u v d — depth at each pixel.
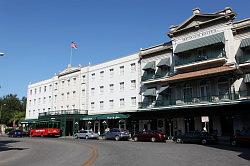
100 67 52.88
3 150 24.34
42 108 69.31
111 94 49.41
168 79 37.47
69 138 46.72
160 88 40.31
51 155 19.14
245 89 31.16
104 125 49.22
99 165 13.18
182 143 28.66
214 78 33.88
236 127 31.00
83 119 51.78
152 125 40.84
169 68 39.97
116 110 47.81
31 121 68.56
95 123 51.44
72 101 58.88
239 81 31.84
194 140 27.98
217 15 34.44
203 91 35.12
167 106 37.75
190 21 37.41
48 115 61.56
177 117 36.00
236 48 32.50
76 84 58.50
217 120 32.97
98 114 50.44
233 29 32.84
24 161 16.02
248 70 31.28
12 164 14.66
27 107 75.94
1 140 41.16
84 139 41.81
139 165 13.05
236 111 30.05
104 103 50.62
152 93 40.53
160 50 41.28
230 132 31.61
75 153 19.86
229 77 32.47
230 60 32.78
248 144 22.89
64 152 21.03
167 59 40.03
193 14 36.94
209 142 26.80
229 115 31.02
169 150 20.41
